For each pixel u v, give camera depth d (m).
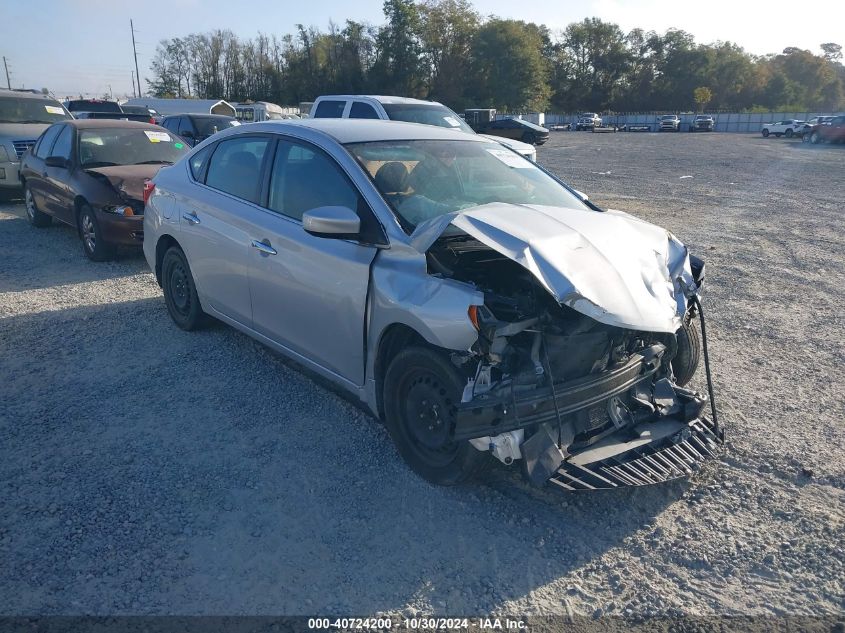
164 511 3.35
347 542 3.17
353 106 12.83
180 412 4.37
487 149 4.81
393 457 3.91
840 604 2.82
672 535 3.27
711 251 9.57
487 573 2.99
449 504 3.48
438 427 3.51
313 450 3.96
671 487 3.66
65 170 8.89
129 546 3.09
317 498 3.50
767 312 6.71
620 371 3.56
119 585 2.85
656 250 3.76
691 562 3.08
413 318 3.38
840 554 3.12
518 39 84.06
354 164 4.02
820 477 3.73
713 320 6.45
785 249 9.73
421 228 3.52
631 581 2.96
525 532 3.28
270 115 41.22
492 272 3.68
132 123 9.87
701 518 3.39
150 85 95.94
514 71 83.94
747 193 16.17
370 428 4.23
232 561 3.02
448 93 85.00
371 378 3.83
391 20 81.44
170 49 94.19
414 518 3.36
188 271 5.49
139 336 5.70
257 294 4.62
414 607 2.78
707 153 31.75
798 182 18.78
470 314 3.13
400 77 82.94
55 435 4.05
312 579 2.93
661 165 24.67
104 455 3.84
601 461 3.43
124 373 4.96
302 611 2.74
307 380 4.89
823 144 39.78
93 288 7.16
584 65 110.06
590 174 21.03
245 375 4.95
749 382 5.01
